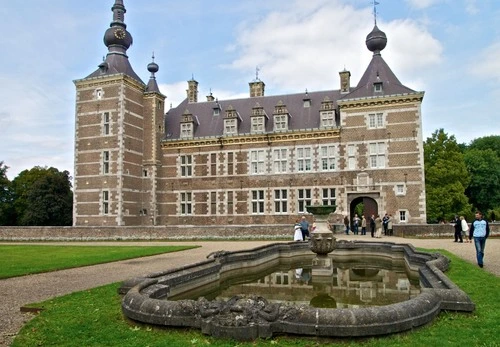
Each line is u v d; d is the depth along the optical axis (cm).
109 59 3916
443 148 4844
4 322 758
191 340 618
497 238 2581
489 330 658
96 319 748
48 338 641
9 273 1328
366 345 597
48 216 4972
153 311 696
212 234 2962
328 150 3566
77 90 3866
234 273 1570
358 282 1327
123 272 1376
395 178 3331
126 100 3756
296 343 607
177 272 1147
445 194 4512
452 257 1578
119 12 3988
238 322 625
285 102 4009
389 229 2917
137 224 3831
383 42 3678
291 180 3647
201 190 3919
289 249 2028
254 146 3803
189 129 4041
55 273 1361
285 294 1131
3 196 5744
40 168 6003
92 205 3691
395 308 656
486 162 5472
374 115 3441
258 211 3722
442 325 691
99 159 3712
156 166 3966
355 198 3481
